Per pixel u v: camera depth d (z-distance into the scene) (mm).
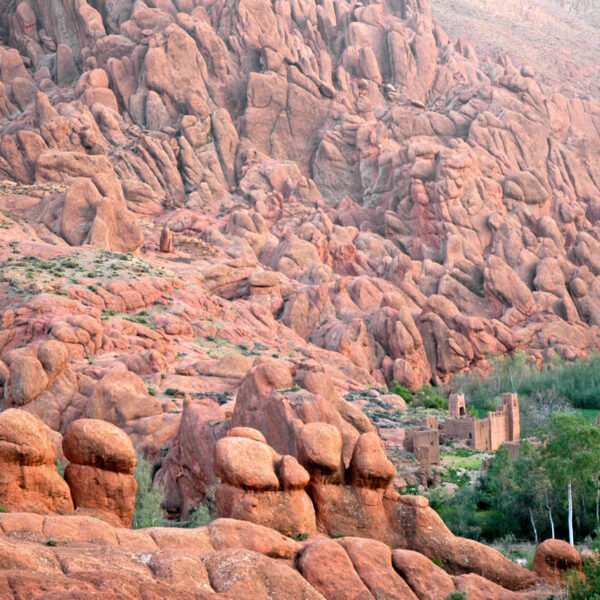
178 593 22578
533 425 101562
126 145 177125
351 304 141375
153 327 102938
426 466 71562
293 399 52625
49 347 75688
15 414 29172
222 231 160125
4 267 108188
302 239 158375
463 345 136125
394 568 29312
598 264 165750
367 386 113688
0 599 19906
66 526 25750
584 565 32406
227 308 119812
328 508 34062
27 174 160875
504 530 60750
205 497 54031
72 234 132375
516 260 164375
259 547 27750
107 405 70688
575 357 142375
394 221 170875
